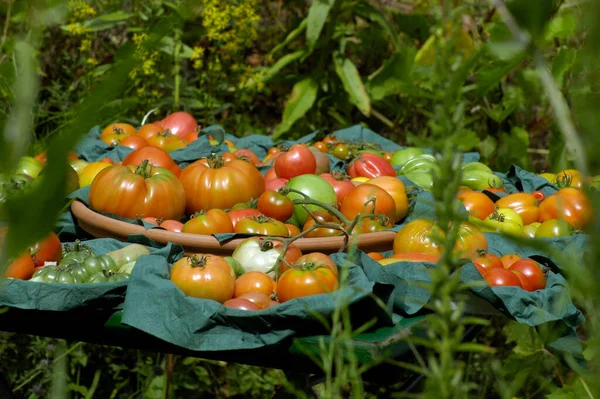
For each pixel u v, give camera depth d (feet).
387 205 3.76
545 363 3.45
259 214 3.67
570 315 3.01
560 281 3.20
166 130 4.83
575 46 5.21
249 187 3.97
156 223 3.68
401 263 2.95
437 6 0.77
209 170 3.98
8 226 0.53
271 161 4.60
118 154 4.53
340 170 4.61
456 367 0.95
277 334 2.73
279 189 3.83
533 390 3.72
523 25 0.74
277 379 4.96
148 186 3.77
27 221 0.53
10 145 0.59
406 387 2.79
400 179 4.28
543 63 0.77
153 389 4.64
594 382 0.80
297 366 2.75
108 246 3.44
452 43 0.76
